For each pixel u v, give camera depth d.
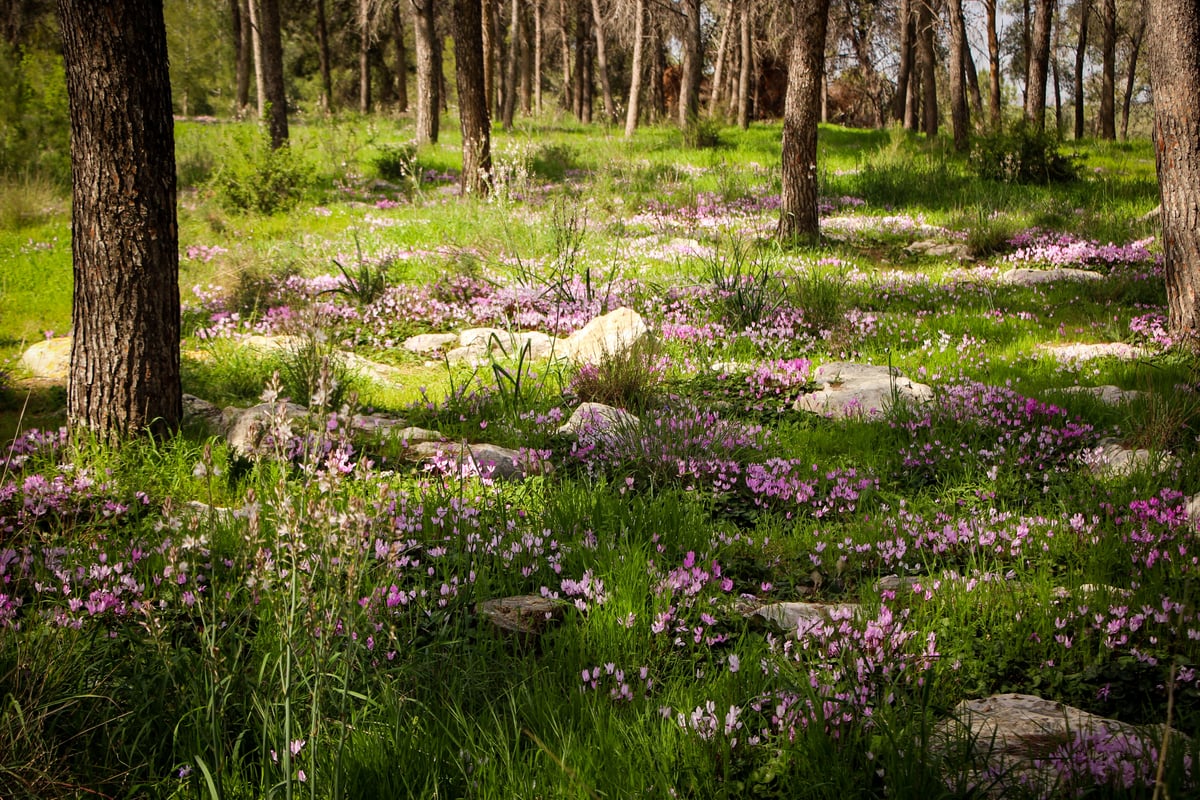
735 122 42.28
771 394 8.46
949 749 2.81
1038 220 17.28
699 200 19.52
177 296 6.14
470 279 11.77
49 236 14.72
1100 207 18.45
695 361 9.30
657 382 8.38
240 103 43.56
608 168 22.83
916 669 3.44
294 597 2.72
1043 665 3.73
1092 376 8.44
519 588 4.35
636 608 3.94
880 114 56.50
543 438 6.85
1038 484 6.22
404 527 4.50
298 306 7.65
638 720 3.03
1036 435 6.91
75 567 3.95
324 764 2.72
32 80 19.67
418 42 31.20
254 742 3.00
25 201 16.03
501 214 14.49
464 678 3.32
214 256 12.69
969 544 4.97
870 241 16.66
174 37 44.69
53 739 2.86
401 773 2.73
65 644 3.19
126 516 4.84
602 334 9.32
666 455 6.27
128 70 5.66
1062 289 12.26
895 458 6.66
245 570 3.76
